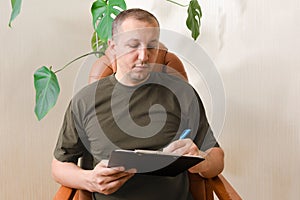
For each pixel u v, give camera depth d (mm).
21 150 2307
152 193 1668
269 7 2221
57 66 2363
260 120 2275
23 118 2303
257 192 2309
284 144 2250
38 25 2311
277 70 2234
